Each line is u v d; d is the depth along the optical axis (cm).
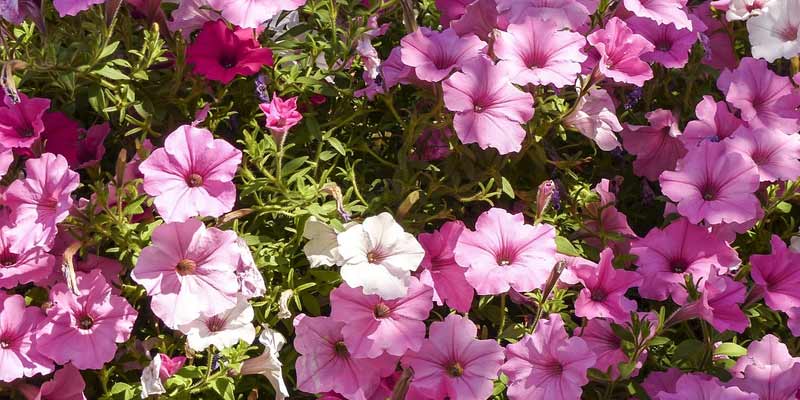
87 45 122
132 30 126
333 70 127
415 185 125
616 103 133
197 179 113
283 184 118
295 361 121
